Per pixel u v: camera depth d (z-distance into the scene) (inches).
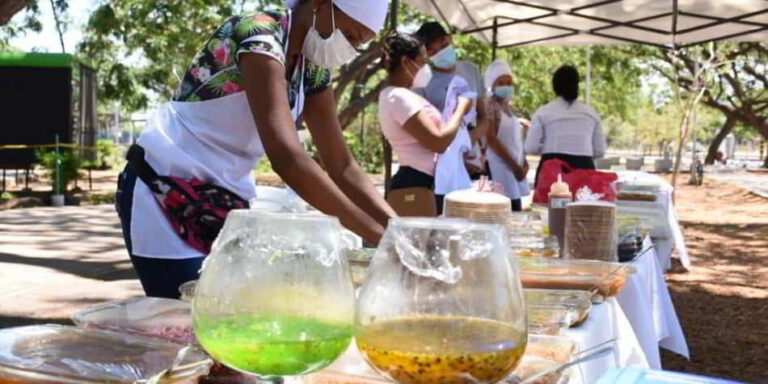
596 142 216.7
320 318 36.6
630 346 86.0
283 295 36.6
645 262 116.1
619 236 113.4
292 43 71.9
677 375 47.0
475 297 37.2
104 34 568.4
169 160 72.6
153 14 524.1
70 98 695.7
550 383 46.3
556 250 103.0
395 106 141.0
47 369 41.6
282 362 35.9
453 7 281.7
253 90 63.1
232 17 72.3
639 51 834.8
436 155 145.3
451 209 98.5
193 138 73.1
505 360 36.5
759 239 439.2
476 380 36.1
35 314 215.8
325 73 78.7
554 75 219.1
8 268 286.4
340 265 38.4
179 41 518.6
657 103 1412.4
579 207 103.3
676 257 349.4
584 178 139.1
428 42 158.2
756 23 285.6
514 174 196.9
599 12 287.0
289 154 60.0
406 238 37.9
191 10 521.0
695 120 933.2
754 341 213.2
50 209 533.3
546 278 78.4
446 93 159.0
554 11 285.9
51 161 634.2
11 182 746.8
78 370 42.3
